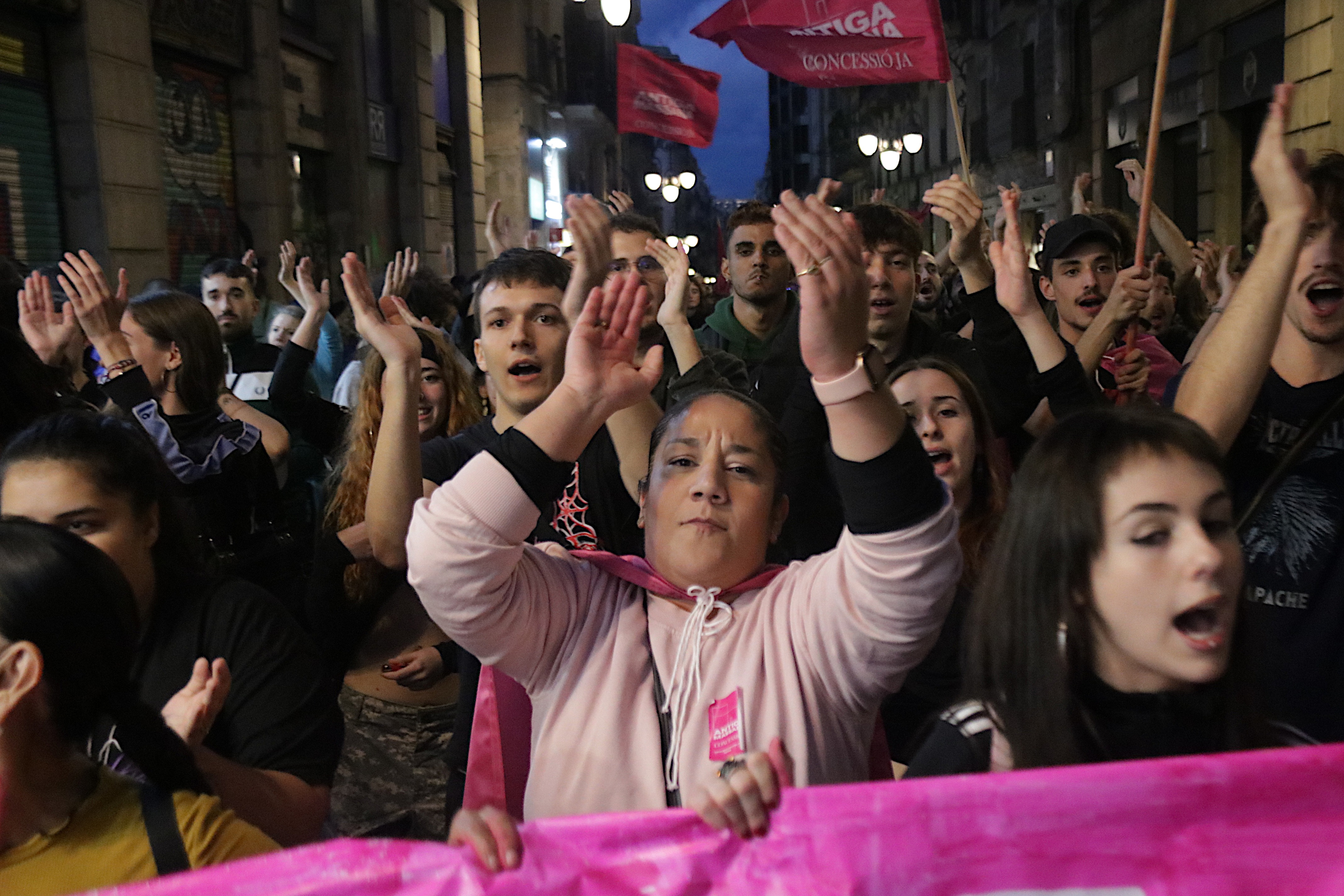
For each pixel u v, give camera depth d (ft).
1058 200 75.20
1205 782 4.37
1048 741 4.81
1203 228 50.83
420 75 64.49
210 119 42.16
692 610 6.28
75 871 4.86
